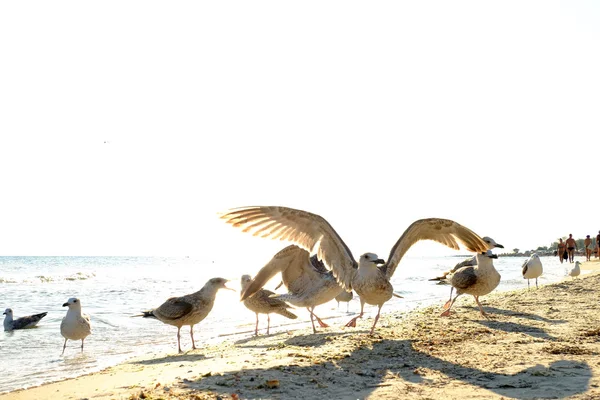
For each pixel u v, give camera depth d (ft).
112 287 90.99
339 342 29.68
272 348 29.96
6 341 40.45
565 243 149.38
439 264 228.22
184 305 33.78
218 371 22.74
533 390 18.35
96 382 23.12
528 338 28.02
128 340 40.16
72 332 35.65
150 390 19.70
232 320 50.55
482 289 37.22
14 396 21.71
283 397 18.39
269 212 24.07
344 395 18.57
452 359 23.73
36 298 71.67
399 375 21.25
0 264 240.73
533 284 83.97
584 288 53.67
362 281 28.04
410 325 34.17
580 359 22.88
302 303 36.81
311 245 25.64
